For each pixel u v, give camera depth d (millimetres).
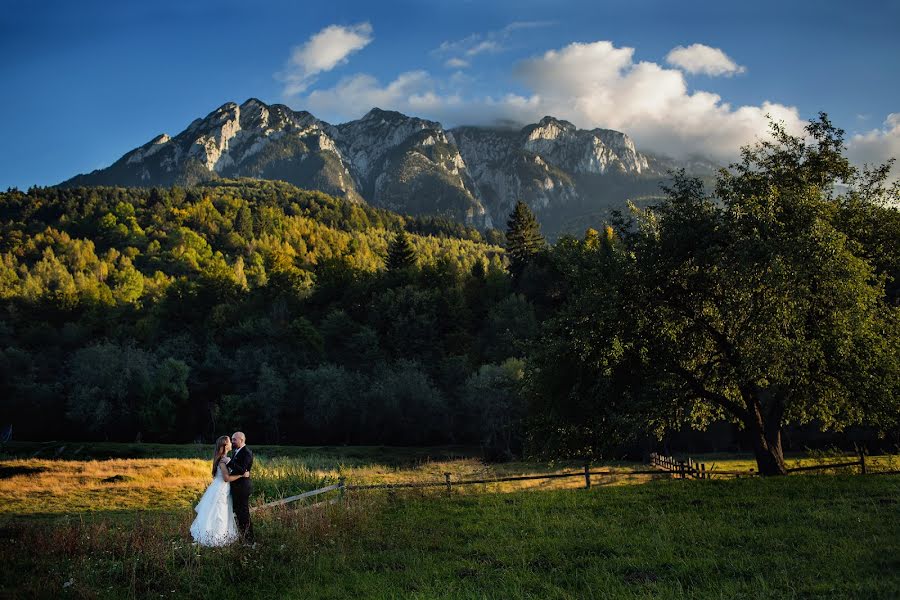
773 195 20500
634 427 21953
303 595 9422
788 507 14055
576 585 9391
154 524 13133
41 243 197875
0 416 86812
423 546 12336
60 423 87750
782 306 18953
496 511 15828
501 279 118438
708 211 22141
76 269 175875
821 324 19547
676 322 22297
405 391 77625
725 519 13172
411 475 29406
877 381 19797
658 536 11625
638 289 21781
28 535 12086
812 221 19922
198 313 121188
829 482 17359
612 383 22344
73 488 26641
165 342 103812
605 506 15836
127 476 30266
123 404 85250
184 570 10211
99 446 63594
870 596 8000
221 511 11758
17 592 9039
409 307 102438
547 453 24641
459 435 78188
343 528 13656
